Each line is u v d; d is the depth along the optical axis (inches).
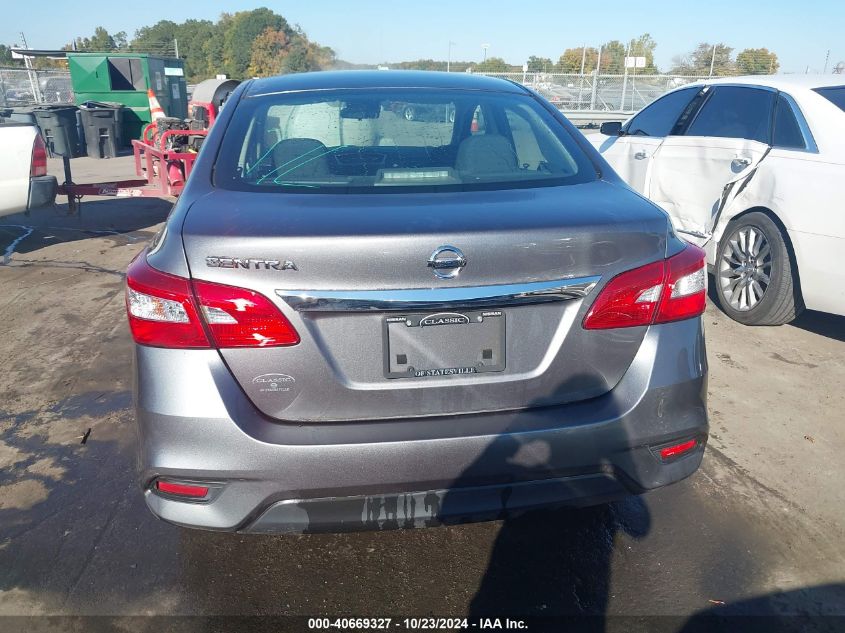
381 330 76.8
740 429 135.3
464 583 95.5
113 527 106.5
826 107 170.6
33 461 124.9
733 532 105.5
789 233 166.7
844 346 175.5
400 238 74.1
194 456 76.7
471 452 77.9
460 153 101.4
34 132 258.7
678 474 87.2
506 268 76.4
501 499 80.9
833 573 97.2
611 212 83.4
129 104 644.7
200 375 76.2
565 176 98.9
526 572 97.6
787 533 105.3
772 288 175.0
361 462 76.4
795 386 153.5
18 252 270.1
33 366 164.9
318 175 94.3
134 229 313.1
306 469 76.1
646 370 82.9
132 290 78.4
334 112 109.3
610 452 81.9
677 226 208.5
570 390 82.0
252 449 75.9
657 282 82.4
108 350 173.9
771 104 184.7
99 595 92.7
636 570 97.9
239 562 99.1
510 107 115.6
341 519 79.0
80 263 254.1
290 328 75.2
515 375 80.4
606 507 111.5
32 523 107.4
